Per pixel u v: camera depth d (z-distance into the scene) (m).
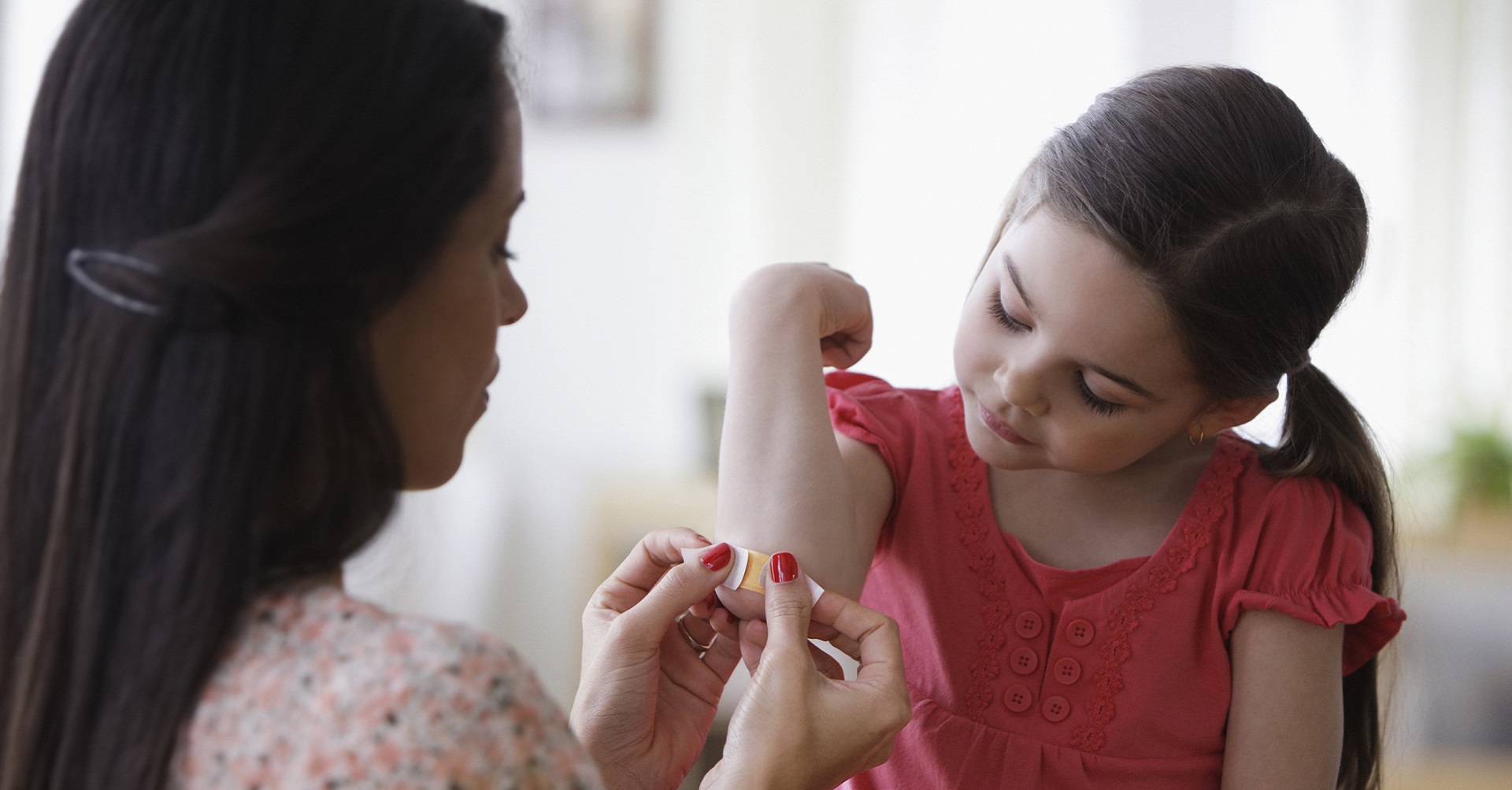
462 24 0.75
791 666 0.85
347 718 0.70
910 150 2.65
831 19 2.66
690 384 2.81
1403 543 1.29
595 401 2.84
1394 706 1.19
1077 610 0.92
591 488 2.81
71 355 0.72
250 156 0.71
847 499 0.90
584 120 2.78
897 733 0.87
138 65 0.72
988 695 0.93
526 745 0.72
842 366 0.99
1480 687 2.42
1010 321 0.88
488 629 2.70
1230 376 0.86
